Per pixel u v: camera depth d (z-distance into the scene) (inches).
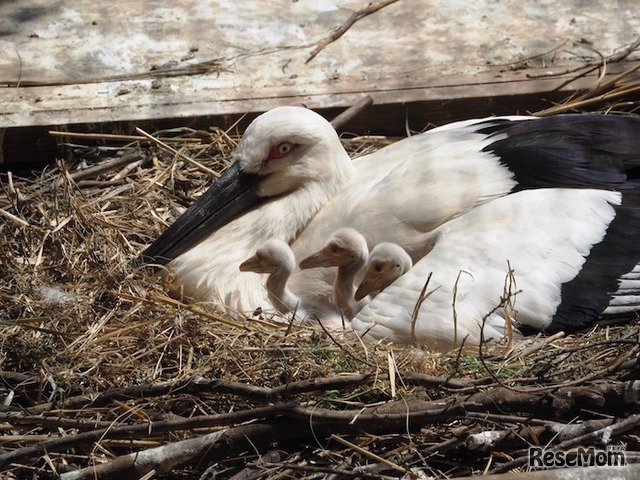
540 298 235.0
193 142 312.5
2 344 235.0
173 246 266.7
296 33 346.3
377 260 242.4
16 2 358.6
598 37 339.6
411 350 229.5
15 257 268.5
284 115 265.0
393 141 316.8
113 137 311.7
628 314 238.8
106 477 205.6
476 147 254.7
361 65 333.4
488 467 207.2
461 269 235.6
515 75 326.3
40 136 312.3
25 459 208.5
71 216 272.5
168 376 228.8
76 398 218.5
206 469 210.7
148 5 357.4
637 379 218.2
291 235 264.8
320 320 247.3
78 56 337.4
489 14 350.6
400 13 353.1
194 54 338.3
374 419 208.5
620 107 319.6
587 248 238.2
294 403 209.2
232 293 256.8
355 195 259.6
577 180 245.1
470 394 213.6
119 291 250.1
